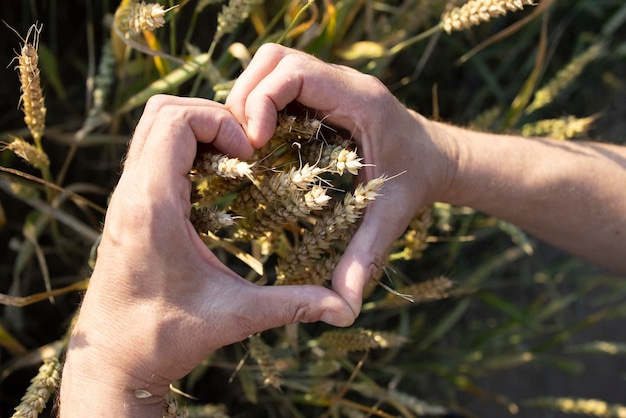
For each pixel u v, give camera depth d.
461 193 0.69
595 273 1.18
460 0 0.79
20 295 0.86
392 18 0.85
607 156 0.71
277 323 0.60
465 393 1.17
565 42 1.18
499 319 1.16
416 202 0.65
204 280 0.59
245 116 0.61
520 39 1.05
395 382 0.88
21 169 0.84
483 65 1.01
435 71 1.03
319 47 0.75
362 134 0.62
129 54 0.75
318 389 0.77
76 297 0.87
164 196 0.57
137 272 0.58
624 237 0.72
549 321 1.23
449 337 1.07
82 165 0.87
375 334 0.69
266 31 0.74
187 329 0.59
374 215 0.63
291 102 0.63
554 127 0.80
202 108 0.59
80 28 0.89
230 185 0.62
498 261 0.92
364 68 0.83
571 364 1.00
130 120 0.83
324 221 0.60
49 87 0.87
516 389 1.21
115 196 0.58
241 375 0.78
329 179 0.78
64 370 0.61
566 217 0.71
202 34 0.85
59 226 0.85
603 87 1.25
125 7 0.67
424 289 0.70
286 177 0.58
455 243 0.90
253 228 0.62
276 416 0.91
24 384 0.87
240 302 0.59
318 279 0.63
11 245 0.80
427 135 0.66
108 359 0.59
